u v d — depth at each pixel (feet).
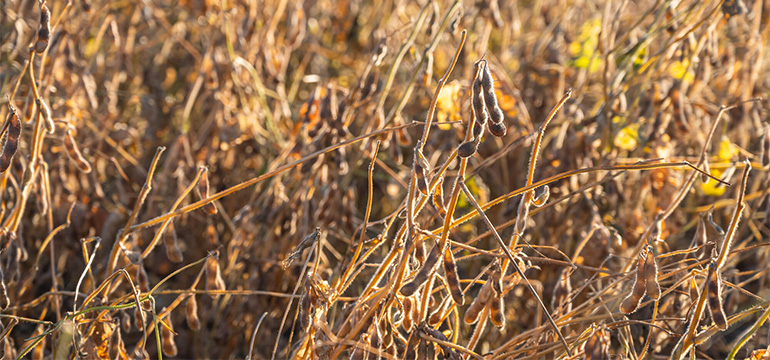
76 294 3.52
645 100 4.49
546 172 4.48
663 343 3.90
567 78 5.74
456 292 3.15
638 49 4.46
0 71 5.01
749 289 4.60
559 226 4.45
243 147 5.17
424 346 3.25
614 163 4.50
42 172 3.99
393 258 3.34
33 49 3.51
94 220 4.70
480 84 3.01
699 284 3.64
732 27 5.48
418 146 3.16
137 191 5.15
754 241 4.79
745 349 4.28
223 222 5.13
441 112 4.28
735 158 4.41
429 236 3.21
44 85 4.45
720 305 3.15
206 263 3.72
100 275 4.65
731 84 4.64
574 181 4.41
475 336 3.48
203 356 4.69
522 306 4.46
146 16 5.42
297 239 4.48
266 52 5.24
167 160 4.76
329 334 3.32
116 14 6.06
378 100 4.53
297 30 5.24
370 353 3.22
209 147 4.92
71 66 4.58
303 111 4.31
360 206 5.55
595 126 4.80
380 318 3.27
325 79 6.24
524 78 5.53
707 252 3.68
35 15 5.33
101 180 5.09
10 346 3.91
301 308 3.33
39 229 4.70
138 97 5.51
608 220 4.47
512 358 3.54
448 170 4.88
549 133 4.86
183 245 5.04
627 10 6.77
